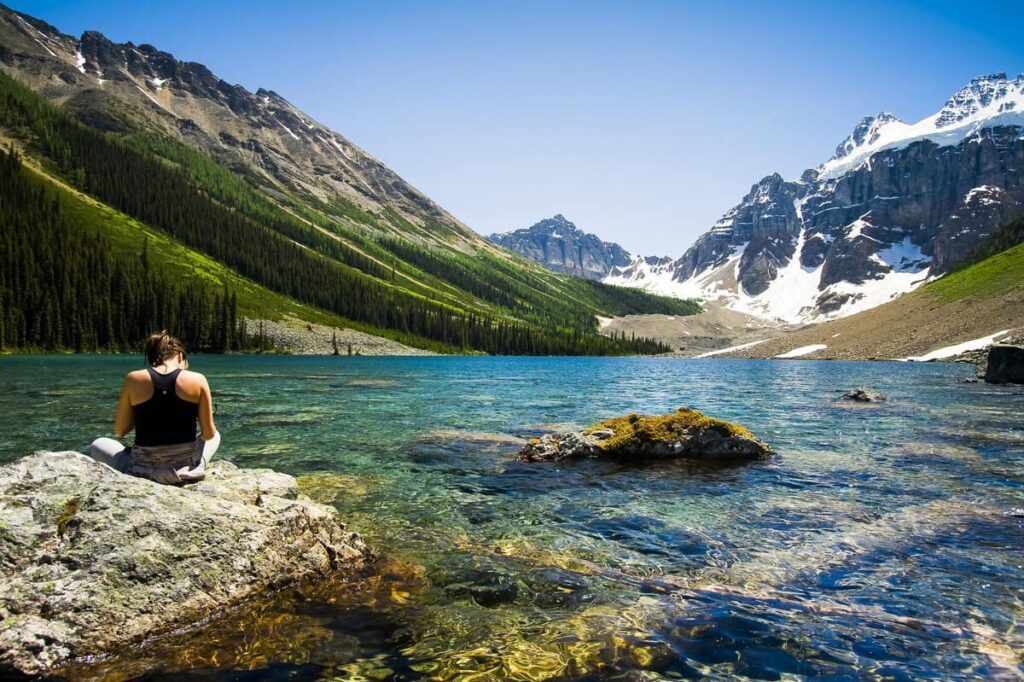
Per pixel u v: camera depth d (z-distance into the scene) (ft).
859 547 28.40
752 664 17.30
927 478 44.32
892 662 17.44
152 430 24.73
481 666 17.24
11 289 345.92
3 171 495.41
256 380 158.40
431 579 24.35
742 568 25.61
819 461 51.24
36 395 98.89
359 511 34.81
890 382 176.04
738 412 93.97
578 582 24.00
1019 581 23.91
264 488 28.40
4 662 16.44
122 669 17.08
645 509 35.68
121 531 21.08
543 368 305.53
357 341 517.55
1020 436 66.08
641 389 152.15
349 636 19.22
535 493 39.68
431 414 85.66
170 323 405.39
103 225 534.37
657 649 18.30
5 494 21.30
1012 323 338.13
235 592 21.75
